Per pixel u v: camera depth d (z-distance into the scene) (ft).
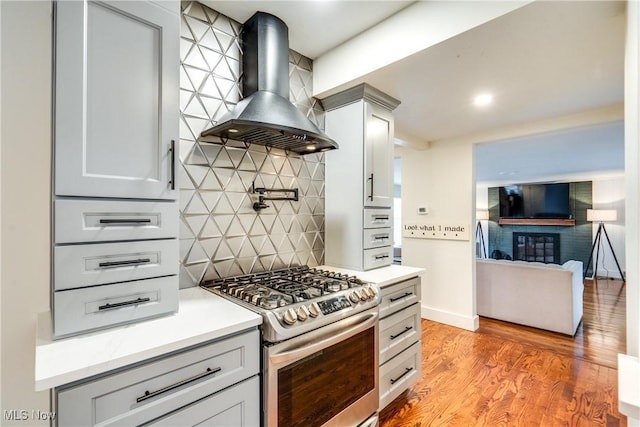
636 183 3.51
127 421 2.90
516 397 6.88
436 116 9.07
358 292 5.14
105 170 3.45
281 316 3.99
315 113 7.50
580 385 7.36
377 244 7.29
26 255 3.96
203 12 5.44
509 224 26.09
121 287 3.55
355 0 5.37
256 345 3.90
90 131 3.35
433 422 6.05
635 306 3.62
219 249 5.67
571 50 5.36
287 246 6.84
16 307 3.90
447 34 5.04
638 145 3.32
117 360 2.81
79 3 3.28
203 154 5.43
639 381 2.89
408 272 6.81
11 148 3.88
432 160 12.23
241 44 5.94
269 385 3.88
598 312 13.50
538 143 13.10
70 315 3.24
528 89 7.08
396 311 6.34
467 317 11.09
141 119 3.71
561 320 10.57
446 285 11.76
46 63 4.08
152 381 3.06
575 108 8.37
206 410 3.43
